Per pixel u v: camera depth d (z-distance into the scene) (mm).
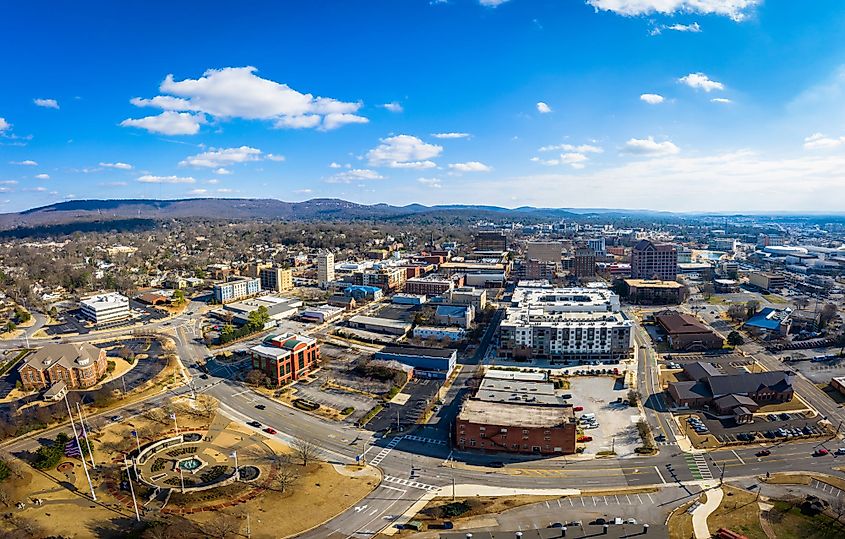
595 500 145125
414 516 139250
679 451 172125
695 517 136125
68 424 194875
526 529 131500
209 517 138750
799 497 144125
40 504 144000
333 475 160375
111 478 157125
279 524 136375
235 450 175375
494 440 174000
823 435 180625
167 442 179625
